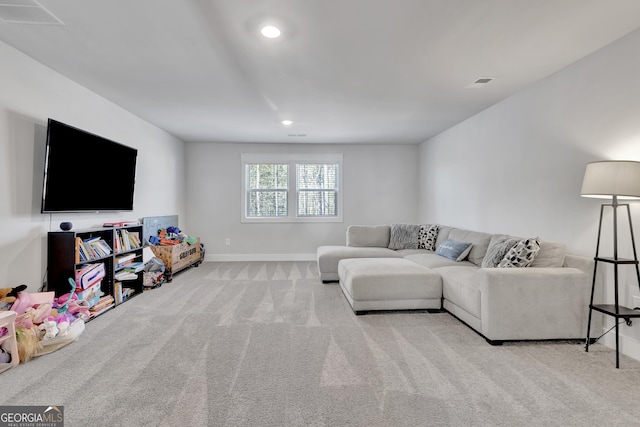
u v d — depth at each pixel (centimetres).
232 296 392
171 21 226
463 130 491
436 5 207
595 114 272
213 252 651
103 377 205
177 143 605
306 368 218
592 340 263
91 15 219
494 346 255
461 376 209
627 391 192
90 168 340
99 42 256
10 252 267
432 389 193
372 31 238
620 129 252
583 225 286
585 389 194
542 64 295
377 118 473
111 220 402
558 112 310
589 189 236
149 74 317
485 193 434
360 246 554
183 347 250
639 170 219
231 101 396
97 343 257
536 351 247
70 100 330
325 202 670
